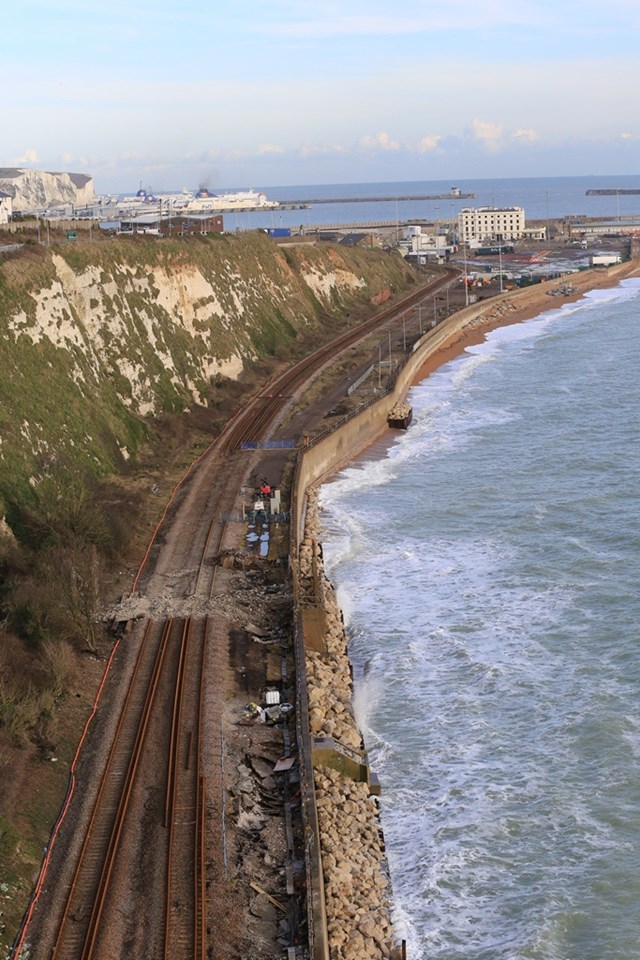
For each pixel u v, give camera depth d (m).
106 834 42.34
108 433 90.31
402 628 66.81
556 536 80.12
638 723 54.88
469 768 52.22
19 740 47.81
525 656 62.38
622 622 65.44
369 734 55.44
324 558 78.19
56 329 93.19
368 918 40.47
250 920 38.22
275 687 54.59
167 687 53.78
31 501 72.44
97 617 61.66
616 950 40.59
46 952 36.16
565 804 49.09
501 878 44.81
